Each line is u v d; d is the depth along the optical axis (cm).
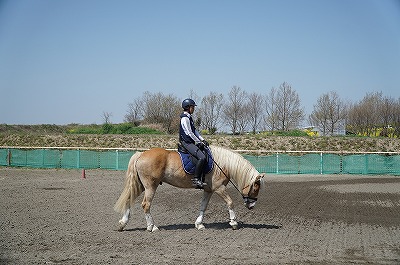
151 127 5378
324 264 802
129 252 875
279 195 1888
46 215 1309
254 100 5575
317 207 1545
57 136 4722
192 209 1488
